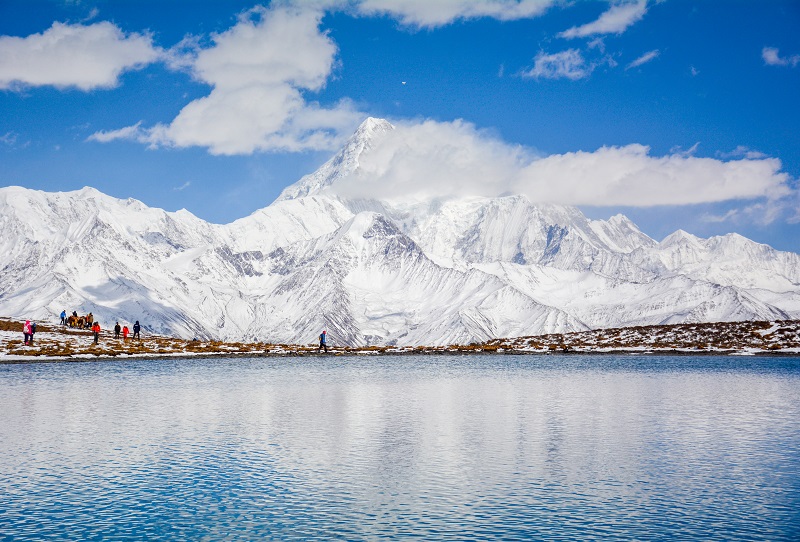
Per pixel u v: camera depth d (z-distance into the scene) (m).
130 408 66.25
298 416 62.25
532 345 177.62
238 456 46.72
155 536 33.16
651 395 76.56
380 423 58.94
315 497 38.50
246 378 96.31
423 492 39.22
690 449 48.81
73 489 39.62
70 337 152.88
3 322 164.38
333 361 136.38
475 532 33.59
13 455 46.75
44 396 74.12
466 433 54.44
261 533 33.50
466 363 130.25
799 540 32.47
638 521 34.88
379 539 32.75
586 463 45.16
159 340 171.25
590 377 98.38
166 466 44.25
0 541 32.50
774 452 47.78
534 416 62.53
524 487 40.25
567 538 32.78
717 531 33.56
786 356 139.75
